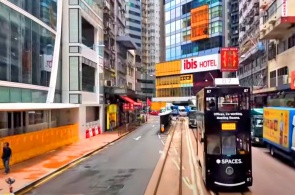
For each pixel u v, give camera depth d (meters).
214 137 17.33
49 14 35.97
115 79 66.12
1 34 25.62
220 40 103.62
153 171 22.25
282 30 44.00
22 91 29.17
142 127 64.44
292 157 23.78
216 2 104.00
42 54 34.00
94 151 31.64
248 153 17.17
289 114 23.66
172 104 111.88
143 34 184.12
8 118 27.94
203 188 17.64
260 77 60.12
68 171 22.66
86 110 44.69
